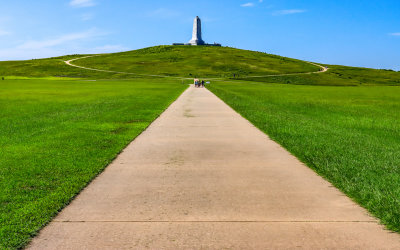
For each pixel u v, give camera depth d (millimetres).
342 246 4043
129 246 4035
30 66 149625
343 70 162250
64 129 13688
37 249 3988
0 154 9039
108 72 131250
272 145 10203
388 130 16125
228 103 26297
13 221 4707
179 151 9359
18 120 16906
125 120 16469
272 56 195000
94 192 5977
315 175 7008
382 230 4469
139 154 9016
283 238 4234
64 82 80812
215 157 8633
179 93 41719
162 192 5953
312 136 12078
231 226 4574
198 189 6109
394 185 6344
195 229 4484
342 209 5184
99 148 9797
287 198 5648
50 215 4926
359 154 9164
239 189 6105
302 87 76625
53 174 7141
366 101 36219
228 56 174875
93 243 4117
